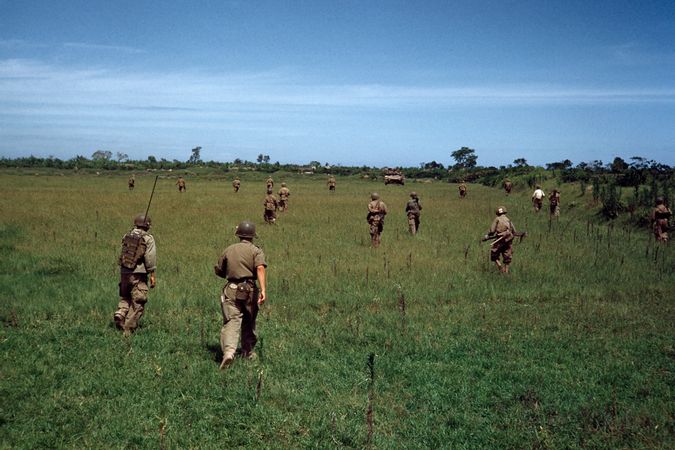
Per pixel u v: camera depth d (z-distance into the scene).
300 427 5.54
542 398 6.37
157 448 5.00
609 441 5.38
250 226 7.41
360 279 12.43
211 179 91.19
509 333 8.87
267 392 6.25
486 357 7.81
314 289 11.43
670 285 12.59
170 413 5.69
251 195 44.31
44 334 8.12
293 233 20.28
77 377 6.48
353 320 9.46
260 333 8.52
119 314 8.33
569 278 13.09
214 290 10.97
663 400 6.38
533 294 11.60
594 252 16.86
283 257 15.11
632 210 25.23
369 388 6.54
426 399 6.33
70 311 9.38
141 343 7.84
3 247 15.53
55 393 6.00
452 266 14.18
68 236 18.02
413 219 20.67
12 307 9.36
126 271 8.38
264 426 5.49
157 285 11.20
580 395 6.44
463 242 18.73
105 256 14.44
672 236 20.27
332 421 5.58
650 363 7.60
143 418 5.55
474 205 36.47
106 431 5.24
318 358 7.63
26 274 12.24
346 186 73.88
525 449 5.24
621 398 6.43
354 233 20.53
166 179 86.50
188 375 6.65
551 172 49.72
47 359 7.04
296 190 57.53
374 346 8.18
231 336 7.07
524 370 7.25
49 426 5.31
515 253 16.50
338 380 6.77
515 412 6.00
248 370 6.90
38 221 21.73
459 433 5.54
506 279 12.88
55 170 100.62
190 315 9.47
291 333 8.67
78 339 7.96
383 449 5.14
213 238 18.34
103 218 23.42
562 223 26.39
